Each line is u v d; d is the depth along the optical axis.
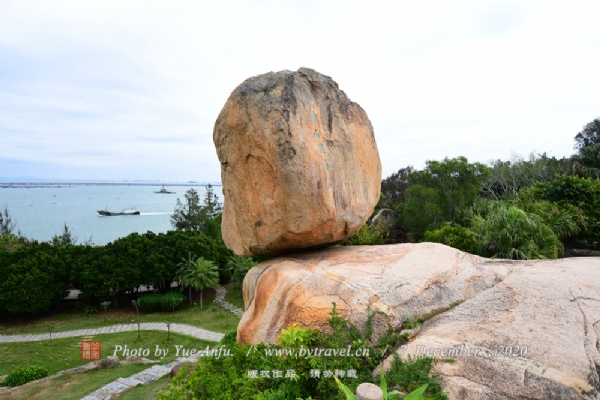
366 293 5.23
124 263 20.86
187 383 5.20
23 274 19.36
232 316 20.31
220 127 6.88
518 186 25.55
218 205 52.50
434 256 6.36
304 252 7.26
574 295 4.71
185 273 21.70
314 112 6.63
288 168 6.04
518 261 6.49
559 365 3.80
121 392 10.84
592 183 16.73
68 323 19.47
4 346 16.50
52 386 11.35
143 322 19.53
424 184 23.19
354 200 7.07
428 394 3.87
